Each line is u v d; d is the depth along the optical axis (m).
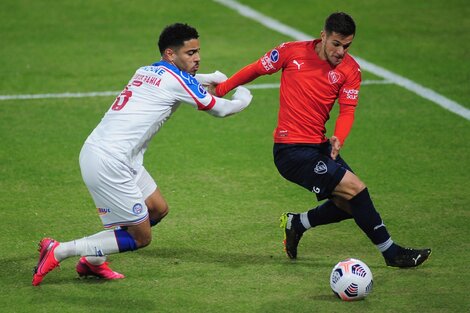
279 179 29.45
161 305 20.20
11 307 20.12
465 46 45.25
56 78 40.62
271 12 52.16
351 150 32.28
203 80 22.70
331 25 21.12
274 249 23.84
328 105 21.95
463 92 38.66
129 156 20.72
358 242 24.41
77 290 21.08
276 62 22.20
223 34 47.72
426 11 51.56
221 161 31.19
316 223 22.83
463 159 31.20
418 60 43.16
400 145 32.72
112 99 38.00
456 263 22.69
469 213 26.31
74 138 33.47
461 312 19.73
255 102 37.97
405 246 24.03
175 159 31.38
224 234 24.89
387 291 20.95
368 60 43.25
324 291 21.00
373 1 53.69
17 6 52.47
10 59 43.25
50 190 28.36
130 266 22.66
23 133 33.94
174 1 54.00
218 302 20.34
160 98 20.80
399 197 27.75
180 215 26.31
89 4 53.06
